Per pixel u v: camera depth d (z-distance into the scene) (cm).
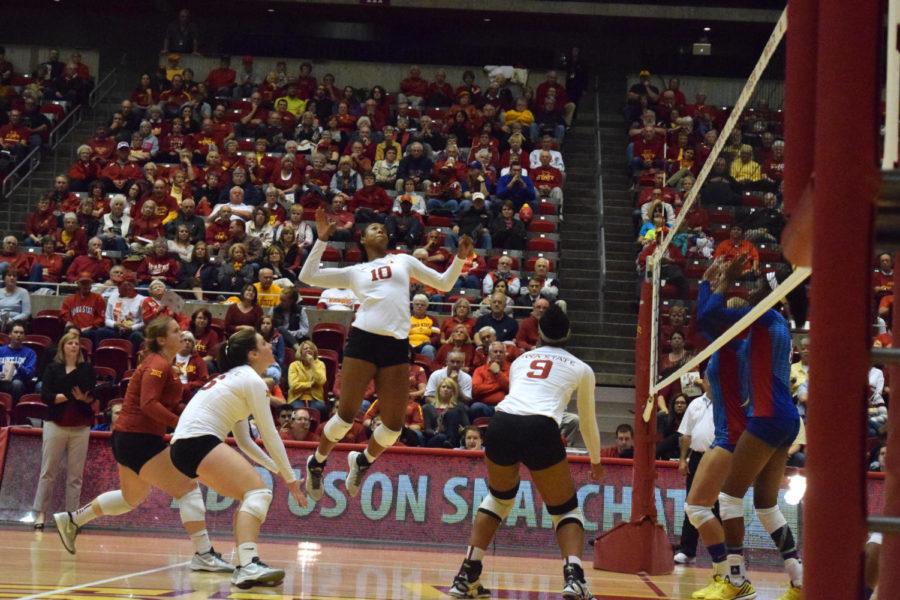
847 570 127
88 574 654
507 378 1345
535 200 1972
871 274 129
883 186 132
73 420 1073
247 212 1859
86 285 1522
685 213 735
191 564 719
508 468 599
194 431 645
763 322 594
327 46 2597
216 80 2430
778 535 633
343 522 1096
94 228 1833
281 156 2094
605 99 2541
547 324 616
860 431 128
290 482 656
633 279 1945
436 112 2312
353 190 1983
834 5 130
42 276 1689
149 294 1634
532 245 1869
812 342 132
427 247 1734
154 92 2372
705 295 625
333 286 699
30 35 2675
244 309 1451
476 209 1889
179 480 716
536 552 1060
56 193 1955
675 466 1084
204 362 1312
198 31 2677
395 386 688
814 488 130
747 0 2541
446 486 1098
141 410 712
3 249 1798
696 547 1023
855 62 129
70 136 2316
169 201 1881
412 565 843
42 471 1072
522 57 2600
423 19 2633
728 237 572
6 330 1520
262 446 1121
